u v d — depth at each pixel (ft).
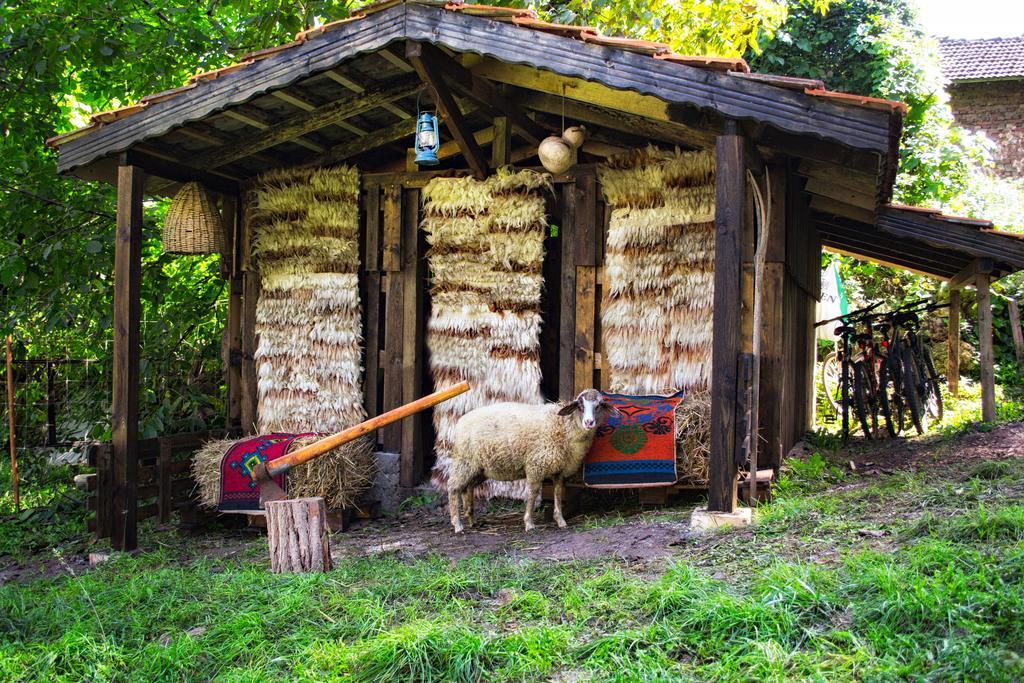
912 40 50.80
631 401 21.53
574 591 14.23
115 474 21.59
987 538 13.85
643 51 17.57
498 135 24.49
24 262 27.96
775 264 22.33
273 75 19.99
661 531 17.88
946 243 28.22
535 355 24.18
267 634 14.05
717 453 17.63
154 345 31.04
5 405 31.55
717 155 17.51
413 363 25.57
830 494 20.01
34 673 13.39
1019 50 63.72
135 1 31.58
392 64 20.81
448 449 24.81
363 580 16.55
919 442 29.91
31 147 30.76
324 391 25.61
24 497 29.19
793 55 53.31
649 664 11.39
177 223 24.50
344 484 23.34
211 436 26.00
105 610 15.90
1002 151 61.16
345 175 25.46
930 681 10.19
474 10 18.37
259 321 26.32
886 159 17.84
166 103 20.98
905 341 35.27
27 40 28.50
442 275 24.81
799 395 31.01
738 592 13.25
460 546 19.80
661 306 22.79
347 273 25.62
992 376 30.22
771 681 10.50
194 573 18.53
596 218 23.93
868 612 11.81
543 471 20.68
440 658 12.19
